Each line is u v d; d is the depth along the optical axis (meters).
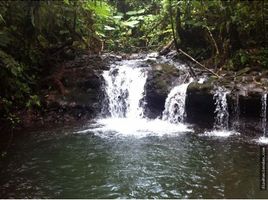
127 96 11.16
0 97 9.86
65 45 12.01
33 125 9.91
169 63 12.00
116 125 10.05
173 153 7.90
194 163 7.37
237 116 9.50
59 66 11.80
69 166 7.31
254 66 10.70
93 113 10.84
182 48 12.80
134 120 10.59
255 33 11.68
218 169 7.09
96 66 11.90
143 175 6.90
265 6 11.39
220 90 9.67
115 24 17.20
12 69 9.05
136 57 13.28
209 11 11.95
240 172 6.94
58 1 10.89
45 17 10.84
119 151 8.05
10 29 10.38
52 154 7.92
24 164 7.41
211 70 10.95
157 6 17.72
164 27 15.10
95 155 7.85
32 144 8.53
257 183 6.52
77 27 12.30
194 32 12.70
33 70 11.29
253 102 9.27
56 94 10.90
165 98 10.57
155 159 7.61
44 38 11.80
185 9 12.24
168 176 6.84
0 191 6.30
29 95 10.54
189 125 9.99
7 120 9.91
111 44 15.45
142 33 17.09
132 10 19.55
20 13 10.49
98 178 6.80
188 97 10.05
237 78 10.08
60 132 9.39
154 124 10.15
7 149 8.24
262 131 9.06
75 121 10.38
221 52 11.58
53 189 6.38
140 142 8.62
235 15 11.35
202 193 6.22
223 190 6.30
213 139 8.78
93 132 9.41
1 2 10.01
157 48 14.98
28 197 6.11
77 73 11.46
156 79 10.91
